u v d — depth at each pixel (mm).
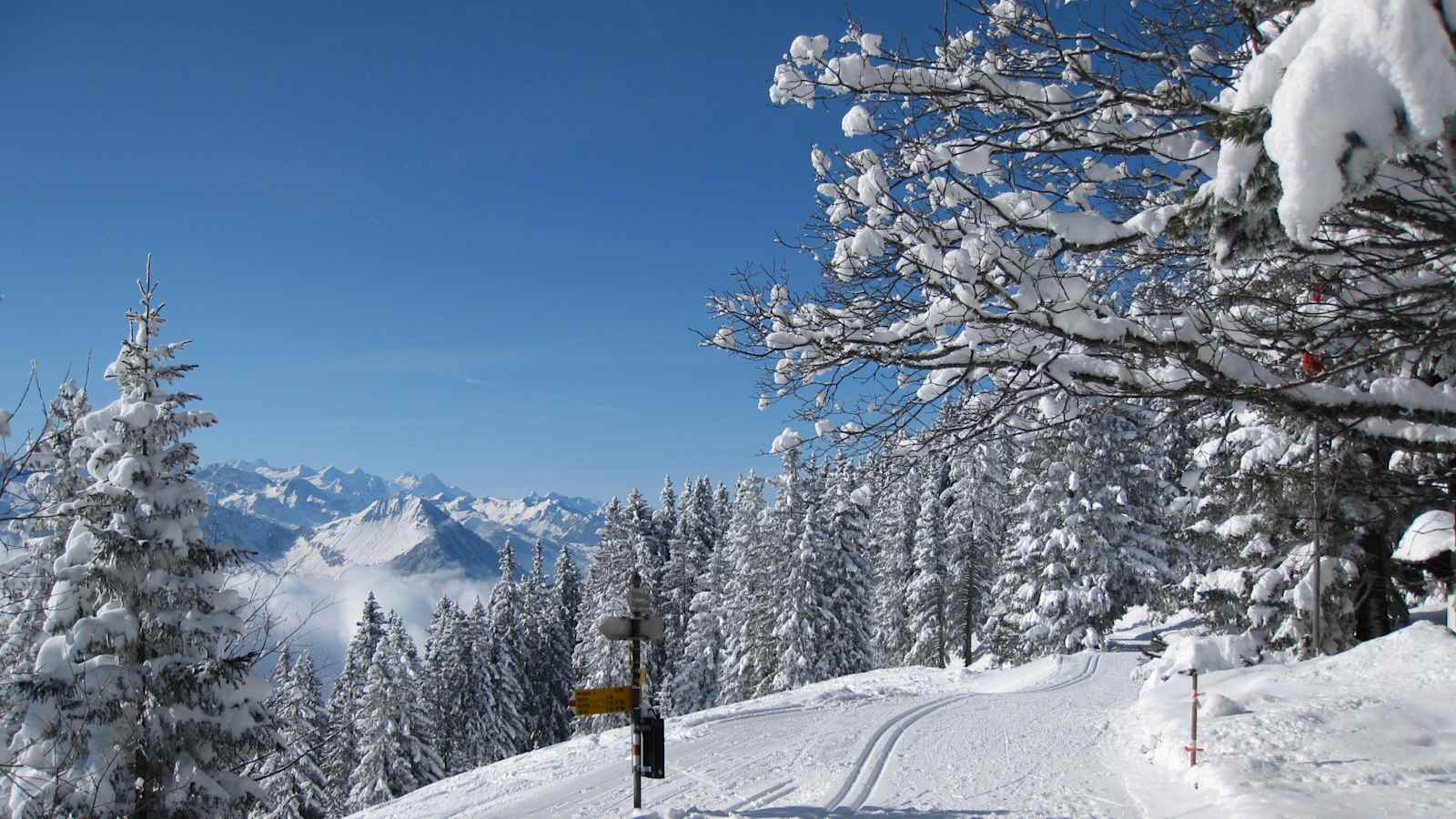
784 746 14977
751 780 12320
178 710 14000
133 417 14586
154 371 15398
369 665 41094
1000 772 11984
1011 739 14758
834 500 42500
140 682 13781
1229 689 13891
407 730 40438
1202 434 20125
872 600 54312
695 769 13422
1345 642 16906
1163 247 5684
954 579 47438
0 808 12555
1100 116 5719
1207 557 21688
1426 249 4762
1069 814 9477
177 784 13906
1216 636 17375
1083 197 5574
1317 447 12523
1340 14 2887
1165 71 5734
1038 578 32938
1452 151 3137
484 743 52781
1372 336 5320
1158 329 4906
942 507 48031
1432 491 10156
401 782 39656
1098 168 5930
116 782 13352
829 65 5688
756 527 47844
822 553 40938
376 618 45969
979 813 9805
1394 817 7449
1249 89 3455
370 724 39938
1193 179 5879
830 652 41000
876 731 16281
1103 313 5180
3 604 13336
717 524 66688
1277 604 17797
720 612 51281
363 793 39031
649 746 10672
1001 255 4949
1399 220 4480
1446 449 5203
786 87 5930
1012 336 5406
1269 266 5895
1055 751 13414
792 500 41906
